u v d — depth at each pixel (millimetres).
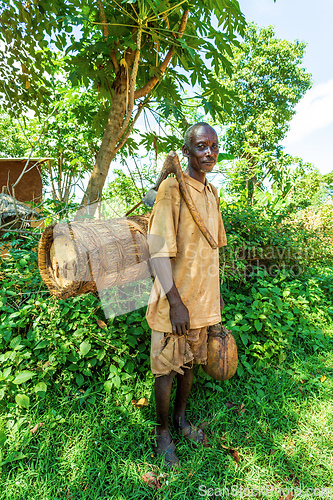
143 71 3752
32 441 1877
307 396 2549
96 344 2393
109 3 3010
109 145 3471
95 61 3340
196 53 3348
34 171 7801
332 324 3893
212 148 1768
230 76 3662
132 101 3141
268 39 21453
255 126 20234
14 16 3592
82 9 3348
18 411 2018
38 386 1994
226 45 3459
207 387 2479
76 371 2264
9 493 1561
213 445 1959
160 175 1779
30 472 1674
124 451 1867
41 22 3586
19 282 2607
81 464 1748
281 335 2896
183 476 1743
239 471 1810
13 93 4426
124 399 2189
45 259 1757
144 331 2504
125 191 3729
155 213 1679
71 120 7438
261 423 2199
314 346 3207
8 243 3406
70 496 1595
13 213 3846
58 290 1700
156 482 1685
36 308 2531
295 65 21656
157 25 3059
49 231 1684
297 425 2213
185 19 3105
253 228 4383
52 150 8156
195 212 1707
